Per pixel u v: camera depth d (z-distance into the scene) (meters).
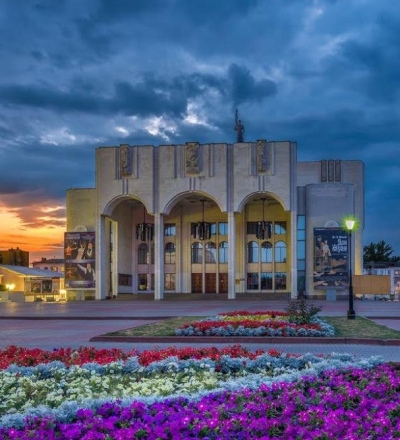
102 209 68.38
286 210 64.81
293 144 65.50
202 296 69.25
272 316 27.08
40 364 11.25
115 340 20.19
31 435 6.54
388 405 7.84
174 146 67.38
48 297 73.50
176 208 76.06
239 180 65.81
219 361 11.19
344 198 65.56
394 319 30.77
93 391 9.37
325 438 6.53
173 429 6.71
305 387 9.20
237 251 73.50
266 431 6.83
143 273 77.56
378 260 126.56
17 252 114.38
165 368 10.88
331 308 43.53
